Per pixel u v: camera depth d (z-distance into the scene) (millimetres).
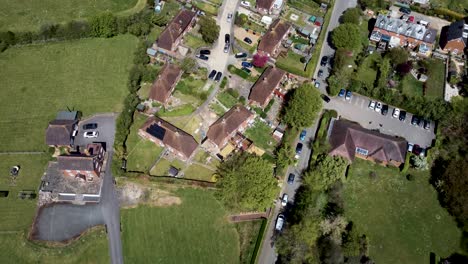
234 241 120250
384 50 163250
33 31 159000
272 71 146750
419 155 136000
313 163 131000
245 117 137875
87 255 116688
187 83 149250
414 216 126188
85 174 126312
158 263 116312
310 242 113375
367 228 123625
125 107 140000
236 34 163500
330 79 148500
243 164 123438
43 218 122188
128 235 119875
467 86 149625
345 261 114938
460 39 157875
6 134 136750
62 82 148500
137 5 170750
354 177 132375
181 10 161875
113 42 159125
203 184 127000
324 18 168875
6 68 151250
